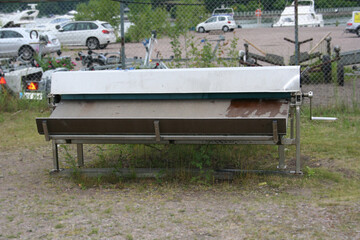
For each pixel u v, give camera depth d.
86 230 4.12
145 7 15.52
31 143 7.59
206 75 5.29
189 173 5.55
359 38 24.55
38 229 4.17
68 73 5.67
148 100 5.48
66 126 5.25
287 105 5.08
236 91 5.15
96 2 26.83
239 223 4.17
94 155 6.79
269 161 6.20
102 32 24.69
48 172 5.99
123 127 5.11
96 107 5.50
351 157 6.21
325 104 9.38
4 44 20.59
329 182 5.27
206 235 3.94
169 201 4.82
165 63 11.03
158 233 4.01
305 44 21.58
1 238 3.99
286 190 5.04
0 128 8.62
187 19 11.18
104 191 5.23
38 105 10.10
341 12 30.03
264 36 25.78
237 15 29.45
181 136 5.05
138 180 5.57
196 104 5.29
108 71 5.60
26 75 10.98
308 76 12.33
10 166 6.33
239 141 5.14
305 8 29.73
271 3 21.55
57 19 31.70
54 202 4.88
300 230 3.96
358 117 8.52
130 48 21.11
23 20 25.27
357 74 12.00
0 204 4.83
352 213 4.28
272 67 5.21
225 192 5.05
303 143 6.97
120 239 3.91
